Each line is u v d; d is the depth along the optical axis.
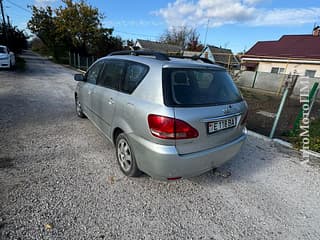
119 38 30.02
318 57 13.70
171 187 2.36
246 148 3.61
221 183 2.52
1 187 2.12
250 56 17.44
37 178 2.32
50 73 13.30
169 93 1.94
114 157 2.93
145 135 2.01
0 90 6.84
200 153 2.04
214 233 1.78
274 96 11.89
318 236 1.83
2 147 2.97
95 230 1.71
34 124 4.00
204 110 2.02
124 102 2.32
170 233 1.75
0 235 1.58
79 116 4.59
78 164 2.70
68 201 2.01
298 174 2.86
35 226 1.69
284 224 1.94
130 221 1.83
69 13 22.97
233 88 2.60
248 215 2.02
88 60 21.61
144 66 2.28
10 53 12.95
